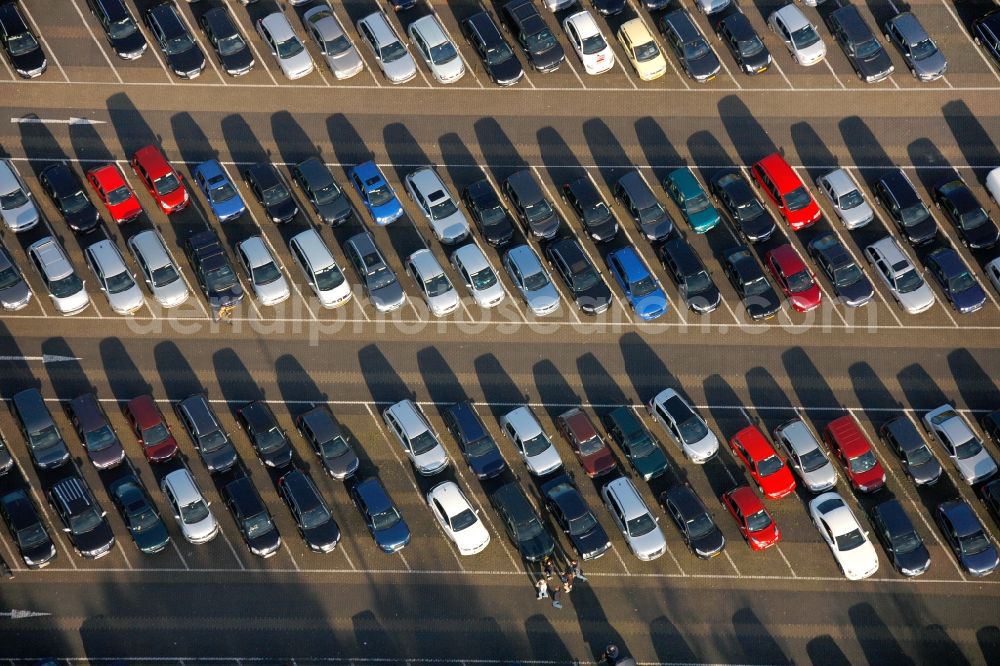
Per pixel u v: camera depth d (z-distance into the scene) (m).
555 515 80.19
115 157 85.94
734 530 80.88
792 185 84.94
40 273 82.38
